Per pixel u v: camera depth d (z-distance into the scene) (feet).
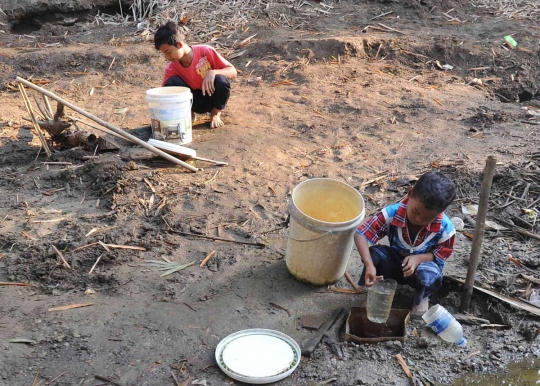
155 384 11.02
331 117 23.00
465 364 11.76
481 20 32.17
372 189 17.76
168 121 19.71
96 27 32.37
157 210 16.43
